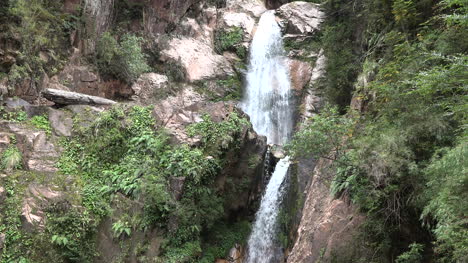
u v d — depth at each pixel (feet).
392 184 24.39
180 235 31.96
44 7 42.14
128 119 37.29
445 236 16.42
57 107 39.01
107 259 30.09
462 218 16.55
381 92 27.35
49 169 32.27
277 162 45.70
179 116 38.58
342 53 43.88
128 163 34.27
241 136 38.58
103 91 48.70
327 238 27.40
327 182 31.50
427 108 22.31
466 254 16.03
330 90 46.32
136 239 30.73
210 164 35.29
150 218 31.22
